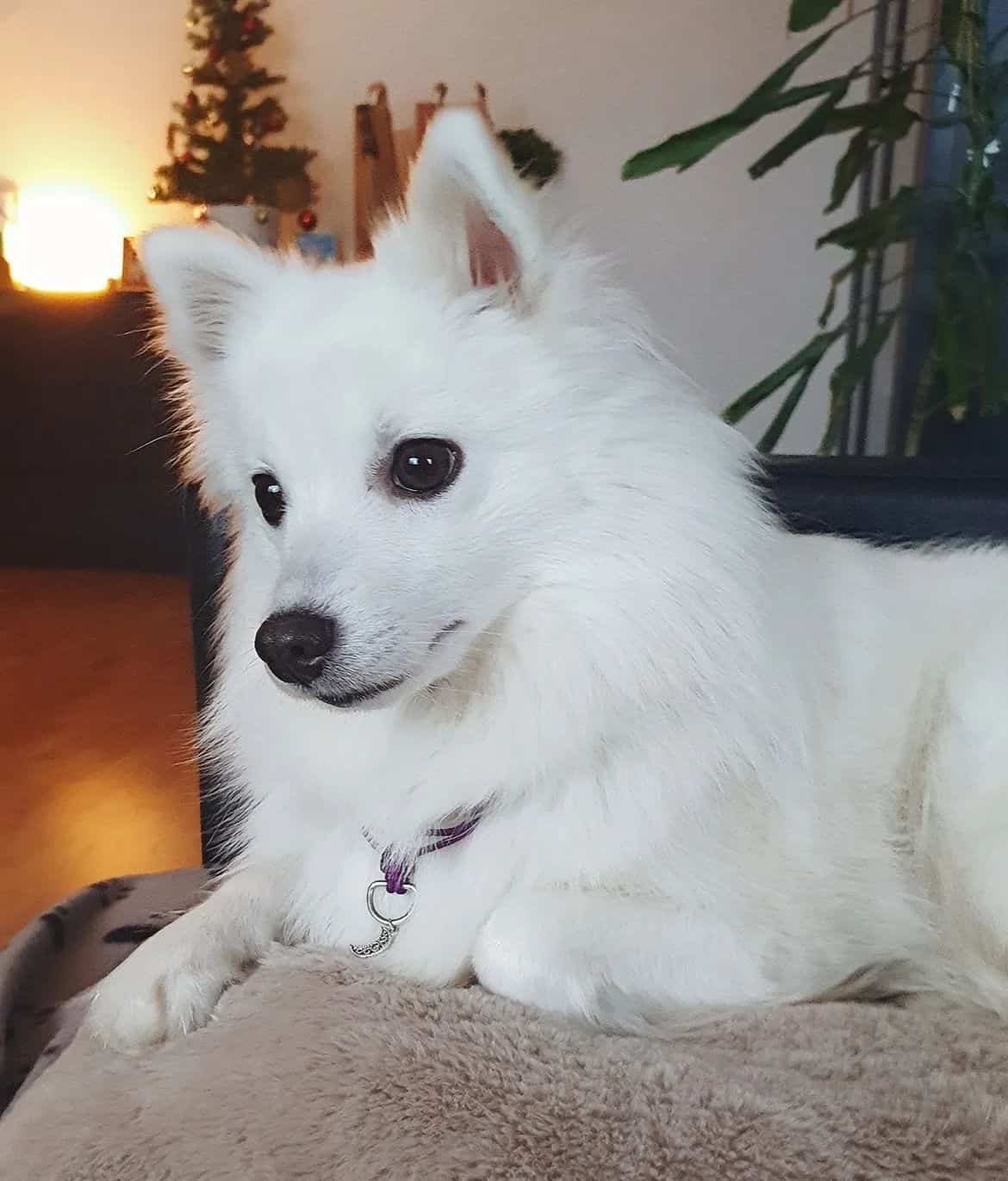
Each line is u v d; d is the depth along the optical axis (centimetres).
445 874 119
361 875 125
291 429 115
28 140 523
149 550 485
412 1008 105
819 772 129
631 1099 92
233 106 457
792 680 125
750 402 232
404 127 479
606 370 117
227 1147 93
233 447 130
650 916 112
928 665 138
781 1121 90
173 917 167
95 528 488
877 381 368
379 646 107
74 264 527
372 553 111
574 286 118
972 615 141
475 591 113
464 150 111
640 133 450
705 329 461
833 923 121
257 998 112
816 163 432
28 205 528
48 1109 103
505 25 455
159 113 508
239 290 127
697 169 445
